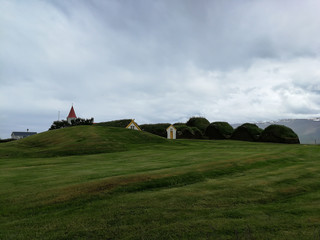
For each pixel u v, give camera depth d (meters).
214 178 11.19
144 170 13.16
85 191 8.73
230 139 54.56
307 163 15.61
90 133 38.88
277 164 15.01
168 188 9.50
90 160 19.53
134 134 40.84
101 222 6.25
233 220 6.33
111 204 7.55
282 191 9.03
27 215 6.84
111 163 17.03
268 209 7.18
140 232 5.70
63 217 6.62
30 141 37.41
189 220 6.34
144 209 7.11
